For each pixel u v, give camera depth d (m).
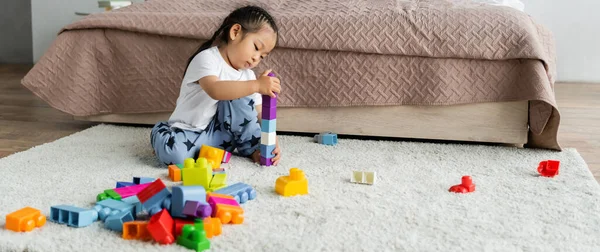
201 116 1.86
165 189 1.34
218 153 1.82
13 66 4.20
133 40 2.28
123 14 2.29
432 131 2.16
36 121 2.49
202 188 1.31
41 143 2.14
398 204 1.50
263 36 1.81
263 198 1.53
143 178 1.58
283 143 2.13
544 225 1.39
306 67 2.18
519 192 1.62
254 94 1.92
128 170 1.78
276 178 1.71
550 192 1.63
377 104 2.15
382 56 2.12
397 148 2.09
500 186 1.67
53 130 2.35
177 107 1.91
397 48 2.09
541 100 2.00
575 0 3.74
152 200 1.33
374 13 2.16
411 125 2.17
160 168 1.82
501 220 1.41
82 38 2.30
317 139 2.16
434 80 2.10
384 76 2.13
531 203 1.54
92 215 1.33
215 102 1.87
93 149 2.01
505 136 2.12
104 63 2.31
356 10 2.25
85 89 2.30
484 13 2.13
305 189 1.58
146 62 2.27
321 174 1.76
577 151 2.14
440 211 1.46
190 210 1.25
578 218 1.44
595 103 3.11
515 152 2.06
